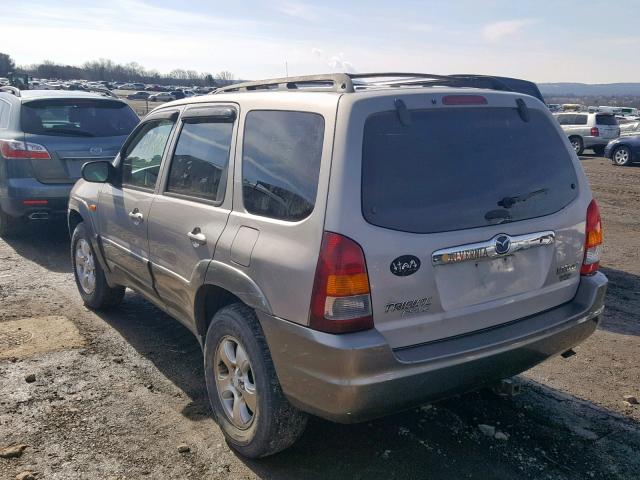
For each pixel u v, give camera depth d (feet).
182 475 10.45
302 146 9.83
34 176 24.47
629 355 15.56
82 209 17.88
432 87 10.77
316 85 12.28
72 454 11.01
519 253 10.37
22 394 13.14
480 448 11.24
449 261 9.49
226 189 11.30
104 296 17.89
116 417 12.28
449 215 9.60
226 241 10.77
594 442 11.47
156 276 13.75
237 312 10.61
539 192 10.76
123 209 15.17
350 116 9.27
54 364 14.67
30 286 20.79
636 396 13.33
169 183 13.41
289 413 10.09
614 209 38.17
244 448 10.74
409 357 9.16
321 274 8.91
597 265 11.85
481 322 10.08
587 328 11.44
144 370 14.44
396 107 9.61
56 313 18.20
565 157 11.48
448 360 9.36
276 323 9.57
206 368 11.64
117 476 10.40
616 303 19.65
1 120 26.43
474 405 12.80
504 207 10.18
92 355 15.25
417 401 9.37
